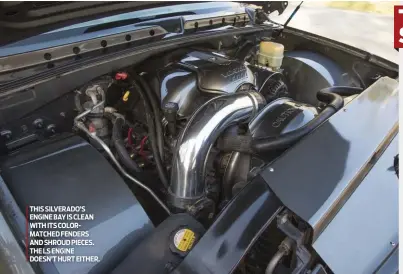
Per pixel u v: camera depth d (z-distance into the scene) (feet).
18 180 3.64
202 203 4.03
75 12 4.55
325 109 4.87
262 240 4.05
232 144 4.35
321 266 3.59
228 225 3.44
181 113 4.86
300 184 3.81
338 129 4.55
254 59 6.72
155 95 5.13
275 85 6.01
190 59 5.52
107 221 3.60
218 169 4.72
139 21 5.14
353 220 3.91
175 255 3.39
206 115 4.16
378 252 3.87
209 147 4.06
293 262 3.54
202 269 3.20
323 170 4.02
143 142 4.90
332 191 3.85
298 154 4.10
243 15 6.79
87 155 4.03
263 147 4.30
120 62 4.81
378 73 6.91
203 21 5.94
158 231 3.57
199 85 4.99
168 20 5.45
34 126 4.30
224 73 5.09
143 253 3.41
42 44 4.25
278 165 3.91
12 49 4.05
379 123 4.82
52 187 3.66
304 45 7.93
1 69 3.98
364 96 5.22
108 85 4.81
